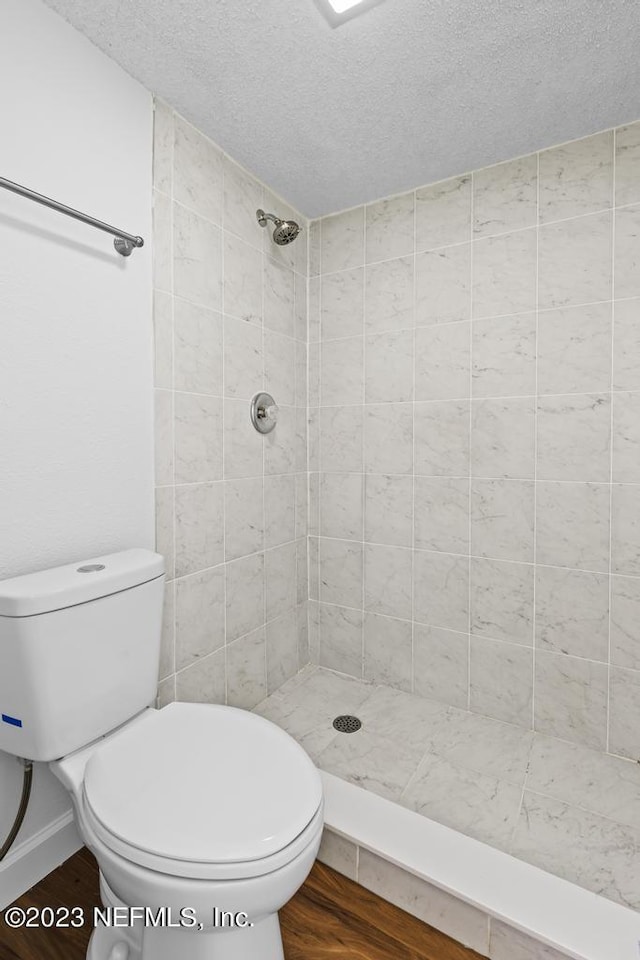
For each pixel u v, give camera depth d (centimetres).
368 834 121
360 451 201
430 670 191
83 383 120
